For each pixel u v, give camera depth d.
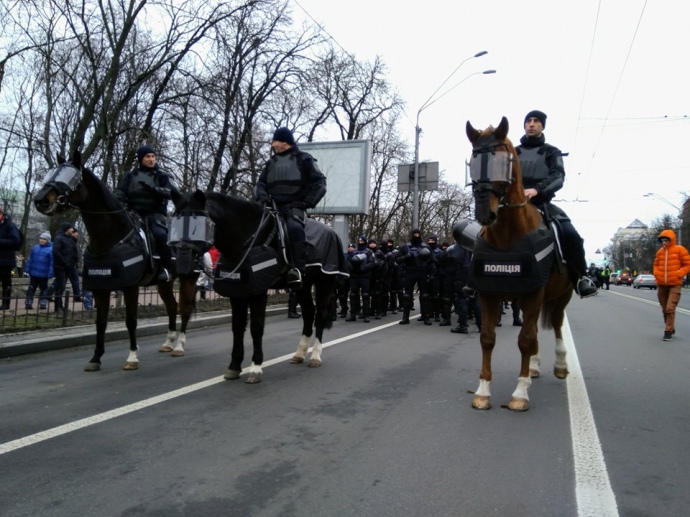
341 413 4.61
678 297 9.55
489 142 4.35
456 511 2.82
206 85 16.48
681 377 6.21
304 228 6.14
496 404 4.94
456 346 8.50
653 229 70.62
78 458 3.53
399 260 12.16
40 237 11.70
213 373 6.21
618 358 7.52
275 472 3.32
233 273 5.57
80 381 5.75
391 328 11.14
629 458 3.60
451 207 52.25
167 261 7.08
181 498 2.96
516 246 4.60
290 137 6.33
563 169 5.25
